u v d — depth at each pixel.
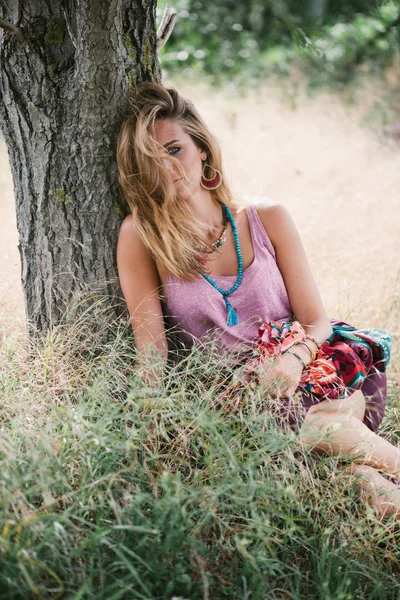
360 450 2.38
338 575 2.07
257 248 2.71
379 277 3.75
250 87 8.15
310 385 2.49
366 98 7.71
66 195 2.64
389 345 2.80
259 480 2.11
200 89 8.01
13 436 2.10
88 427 2.06
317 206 4.70
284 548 2.12
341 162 5.82
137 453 2.24
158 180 2.54
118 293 2.79
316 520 2.19
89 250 2.70
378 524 2.23
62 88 2.52
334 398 2.50
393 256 3.96
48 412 2.29
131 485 2.06
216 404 2.42
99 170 2.62
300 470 2.18
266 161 5.84
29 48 2.47
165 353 2.66
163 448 2.29
